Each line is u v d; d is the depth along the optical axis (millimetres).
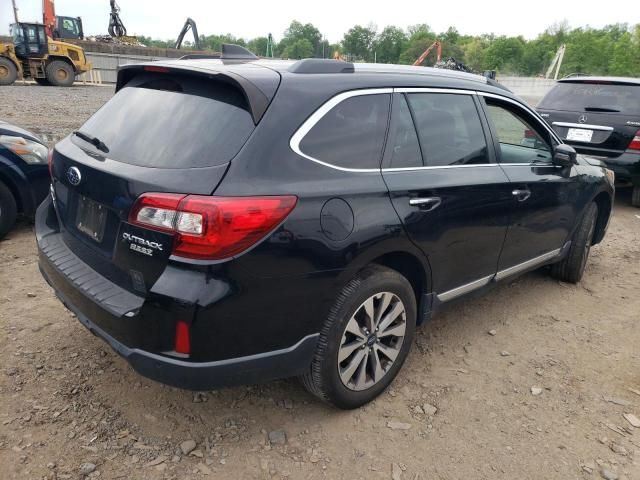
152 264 2322
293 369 2631
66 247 2984
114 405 2939
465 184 3238
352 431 2854
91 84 30750
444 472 2613
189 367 2314
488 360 3615
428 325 4055
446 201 3098
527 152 4020
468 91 3514
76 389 3041
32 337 3518
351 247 2600
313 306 2564
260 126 2408
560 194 4148
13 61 23812
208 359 2338
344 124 2723
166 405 2969
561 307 4477
